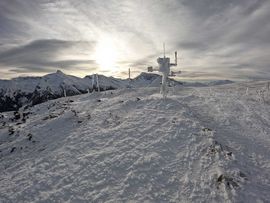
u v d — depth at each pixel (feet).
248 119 90.33
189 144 62.75
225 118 88.69
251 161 57.82
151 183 50.72
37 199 50.16
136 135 69.77
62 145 72.13
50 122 92.99
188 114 84.12
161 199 46.73
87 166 58.34
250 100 134.62
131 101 101.91
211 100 119.85
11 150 79.61
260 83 381.60
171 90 167.22
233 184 47.83
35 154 72.18
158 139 66.13
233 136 71.87
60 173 57.77
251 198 44.91
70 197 49.47
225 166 53.06
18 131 94.94
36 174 59.31
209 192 46.96
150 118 80.69
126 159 58.59
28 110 154.61
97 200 47.78
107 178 53.47
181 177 51.72
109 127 78.89
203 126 72.08
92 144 68.69
